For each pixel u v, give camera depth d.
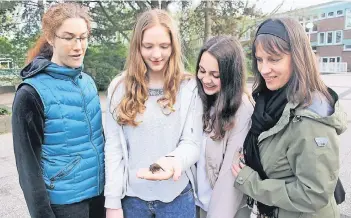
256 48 1.56
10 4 12.96
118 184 1.68
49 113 1.60
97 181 1.78
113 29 14.01
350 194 3.59
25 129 1.54
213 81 1.76
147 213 1.70
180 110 1.69
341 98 10.80
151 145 1.67
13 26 14.16
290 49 1.48
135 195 1.69
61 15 1.58
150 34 1.58
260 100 1.66
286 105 1.50
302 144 1.45
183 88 1.71
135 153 1.68
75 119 1.67
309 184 1.44
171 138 1.67
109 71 13.59
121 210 1.70
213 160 1.84
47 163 1.63
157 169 1.49
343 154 5.07
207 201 1.86
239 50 1.78
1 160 4.97
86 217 1.78
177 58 1.67
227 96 1.76
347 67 33.78
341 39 34.28
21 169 1.56
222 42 1.76
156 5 13.96
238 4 14.97
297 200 1.49
